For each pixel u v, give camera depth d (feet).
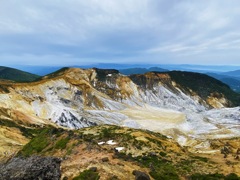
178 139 393.50
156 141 208.85
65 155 125.70
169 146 208.33
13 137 277.23
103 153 116.98
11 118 352.49
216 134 404.57
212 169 153.28
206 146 320.91
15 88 441.68
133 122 462.60
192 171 144.66
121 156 117.91
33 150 158.10
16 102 405.39
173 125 454.81
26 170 86.94
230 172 147.54
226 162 178.40
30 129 328.49
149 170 112.16
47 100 465.47
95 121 443.32
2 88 419.33
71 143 138.31
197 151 276.62
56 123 404.57
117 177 89.51
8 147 235.61
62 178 90.22
